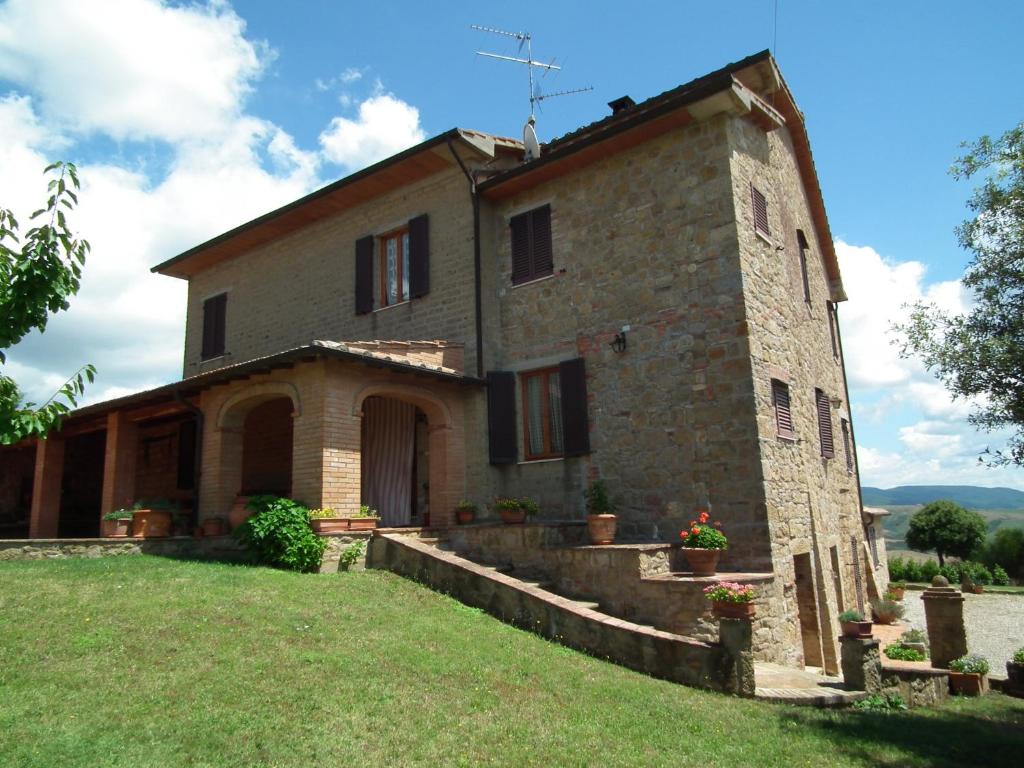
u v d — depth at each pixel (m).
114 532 13.34
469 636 8.42
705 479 11.36
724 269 11.62
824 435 15.54
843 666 9.00
